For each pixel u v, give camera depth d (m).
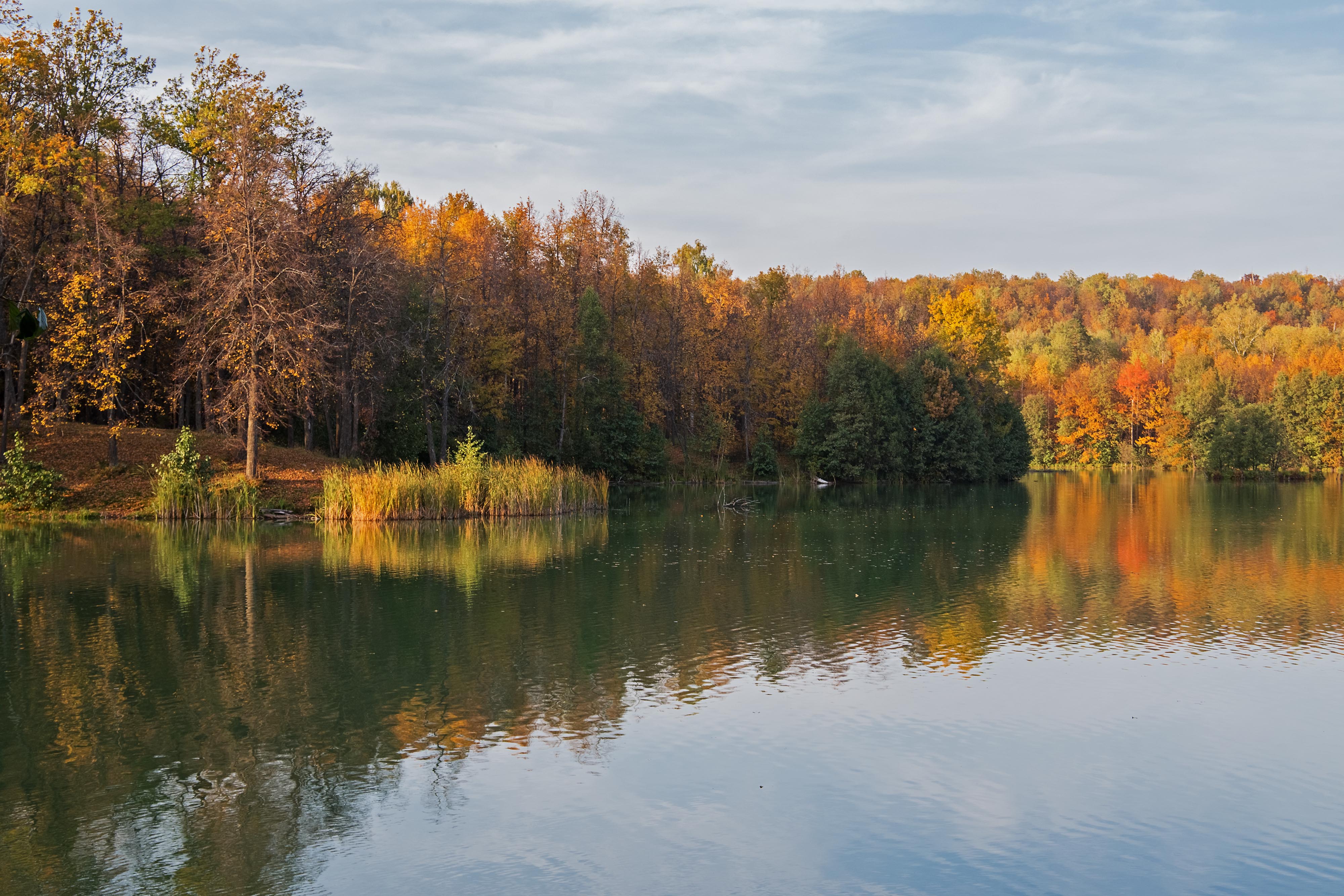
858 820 13.47
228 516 43.69
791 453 88.56
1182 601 27.72
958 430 88.25
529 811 13.66
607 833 13.04
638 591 28.44
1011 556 36.59
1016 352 156.00
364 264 50.62
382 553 35.03
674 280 90.19
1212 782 14.77
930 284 181.38
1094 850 12.66
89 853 12.42
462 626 23.80
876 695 18.72
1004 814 13.64
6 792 14.13
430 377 57.62
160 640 22.09
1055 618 25.25
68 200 44.97
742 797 14.15
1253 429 101.75
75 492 44.09
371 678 19.50
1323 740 16.45
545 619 24.69
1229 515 54.50
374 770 14.98
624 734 16.56
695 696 18.58
